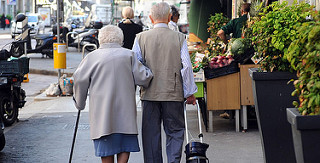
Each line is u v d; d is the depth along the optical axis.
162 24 5.48
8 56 9.90
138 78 5.08
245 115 8.24
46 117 10.48
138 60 5.20
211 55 8.61
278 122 5.33
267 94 5.33
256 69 5.89
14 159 7.01
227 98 8.22
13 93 9.85
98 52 5.06
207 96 8.24
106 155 4.92
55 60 14.57
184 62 5.32
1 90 9.53
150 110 5.41
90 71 4.99
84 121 9.88
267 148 5.34
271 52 5.52
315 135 3.49
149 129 5.43
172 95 5.34
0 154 7.31
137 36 5.52
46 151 7.44
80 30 29.91
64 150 7.48
